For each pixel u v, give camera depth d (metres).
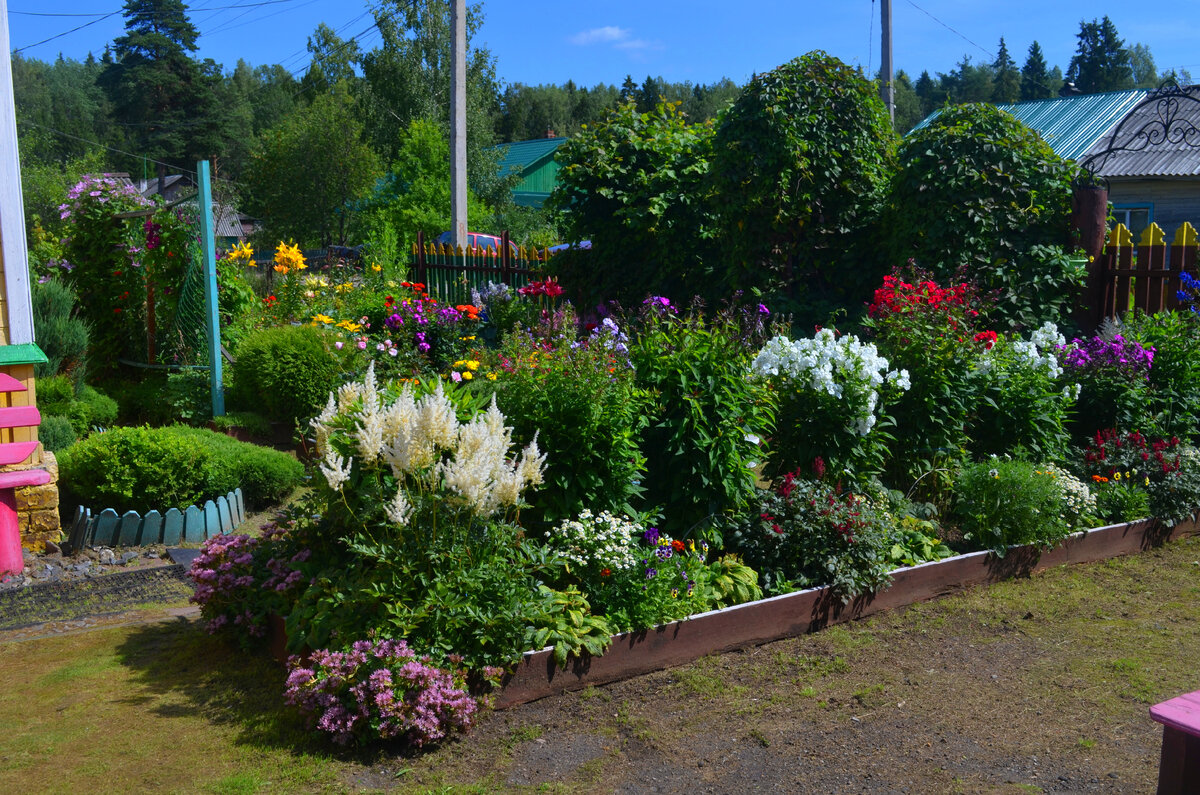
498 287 12.11
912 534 5.69
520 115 72.00
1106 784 3.35
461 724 3.68
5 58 6.11
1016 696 4.14
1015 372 6.93
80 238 10.52
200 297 9.63
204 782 3.29
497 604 3.96
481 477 3.92
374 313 11.96
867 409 5.85
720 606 4.68
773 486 5.77
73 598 5.36
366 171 33.12
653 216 10.79
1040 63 76.19
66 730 3.68
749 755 3.61
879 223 9.79
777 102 9.49
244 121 60.47
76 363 8.76
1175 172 15.89
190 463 6.70
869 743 3.71
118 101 56.09
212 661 4.42
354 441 4.35
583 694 4.11
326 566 4.49
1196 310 8.30
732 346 5.49
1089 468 7.01
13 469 5.91
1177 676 4.34
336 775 3.37
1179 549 6.55
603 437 4.88
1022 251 8.89
